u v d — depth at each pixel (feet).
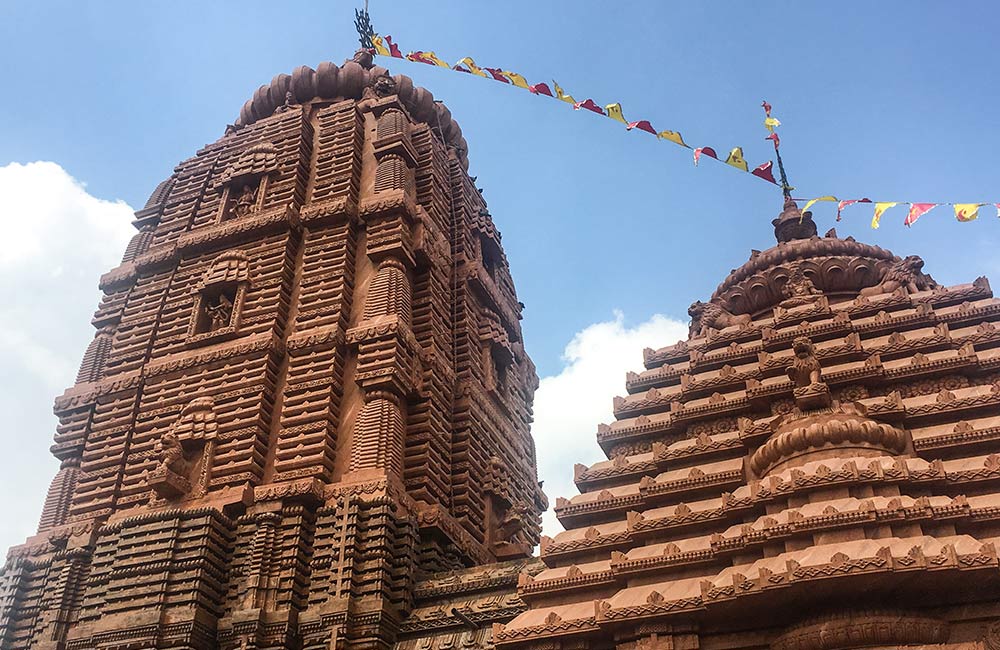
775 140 108.99
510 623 68.44
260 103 146.92
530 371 151.02
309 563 90.99
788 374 75.31
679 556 66.54
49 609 98.02
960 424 69.21
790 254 97.14
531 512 134.21
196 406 106.42
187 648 86.02
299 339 108.27
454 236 138.41
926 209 77.77
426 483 102.32
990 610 57.00
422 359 112.06
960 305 83.56
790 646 58.49
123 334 121.08
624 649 63.57
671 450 77.97
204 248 124.16
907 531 59.62
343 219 120.26
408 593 88.79
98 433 111.96
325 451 98.37
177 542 93.40
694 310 99.96
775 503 65.57
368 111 138.92
